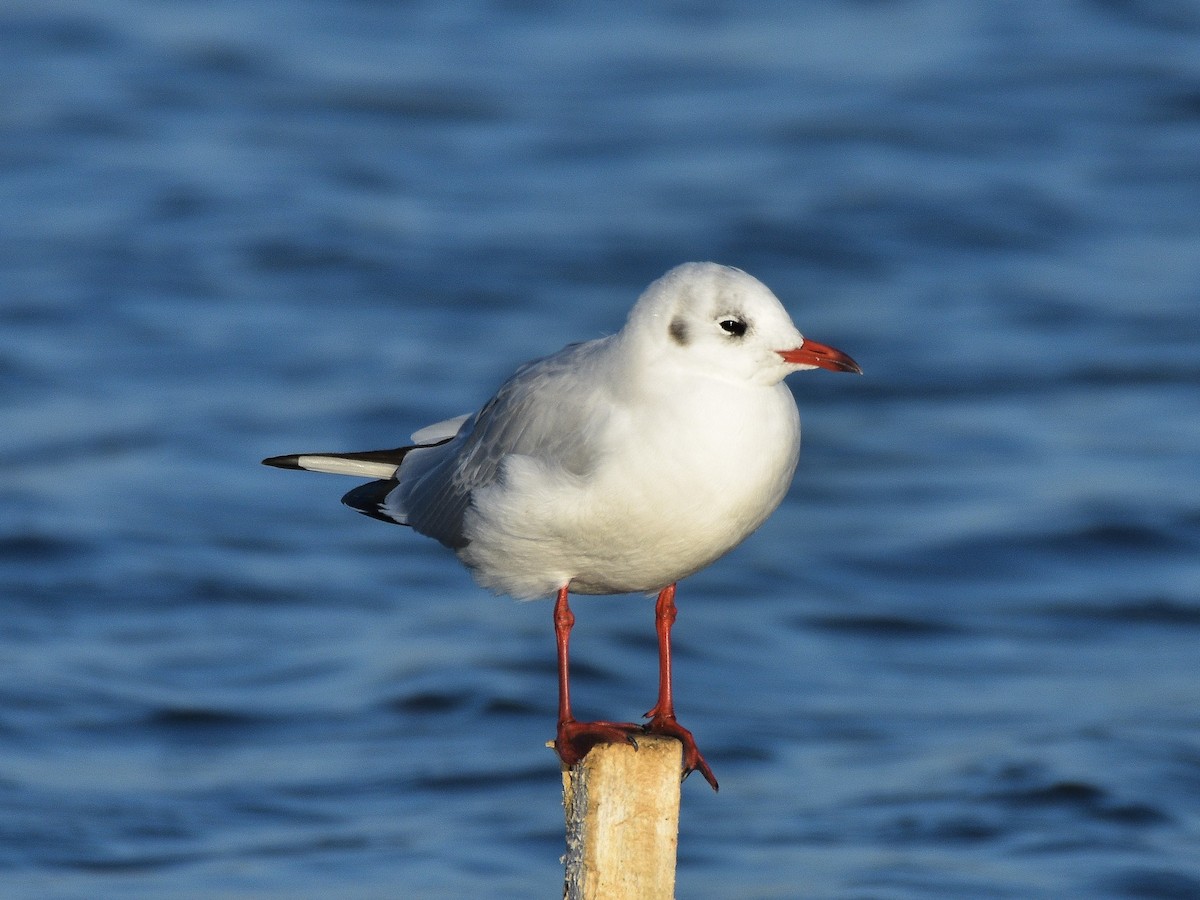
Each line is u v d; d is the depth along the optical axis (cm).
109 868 1155
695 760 738
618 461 714
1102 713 1449
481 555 771
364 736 1397
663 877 674
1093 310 2469
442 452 837
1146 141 3059
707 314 710
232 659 1538
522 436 757
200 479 1938
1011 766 1325
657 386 714
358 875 1152
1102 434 2112
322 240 2642
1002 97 3222
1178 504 1903
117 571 1706
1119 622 1675
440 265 2580
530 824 1235
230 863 1168
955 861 1178
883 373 2305
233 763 1335
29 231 2647
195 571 1722
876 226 2720
